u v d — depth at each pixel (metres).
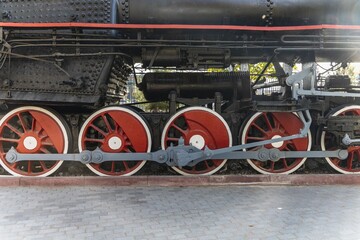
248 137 5.85
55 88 5.34
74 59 5.36
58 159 5.50
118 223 3.92
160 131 5.80
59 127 5.62
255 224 3.89
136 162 5.94
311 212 4.29
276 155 5.70
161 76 6.12
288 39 5.75
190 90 6.13
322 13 5.64
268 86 6.75
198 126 5.74
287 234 3.61
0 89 5.30
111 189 5.30
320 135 6.00
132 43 5.50
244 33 5.64
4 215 4.15
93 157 5.50
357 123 5.61
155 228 3.77
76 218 4.06
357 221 3.98
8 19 5.27
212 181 5.58
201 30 5.57
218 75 6.24
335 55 6.12
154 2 5.52
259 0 5.57
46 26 5.08
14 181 5.42
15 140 5.61
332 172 6.10
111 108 5.64
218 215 4.18
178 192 5.18
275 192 5.21
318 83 6.72
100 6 5.26
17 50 5.29
